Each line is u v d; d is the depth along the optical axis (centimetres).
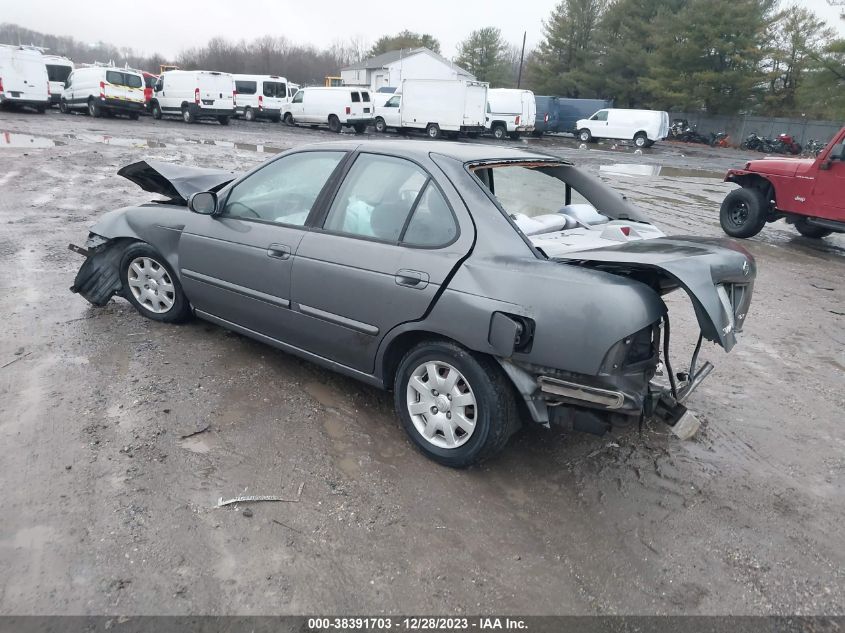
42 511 279
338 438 353
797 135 3875
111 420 354
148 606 235
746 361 513
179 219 457
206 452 331
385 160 362
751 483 341
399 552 271
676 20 4075
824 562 284
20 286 559
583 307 279
